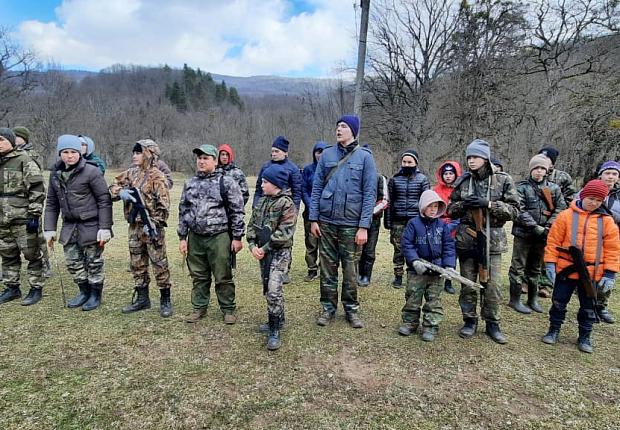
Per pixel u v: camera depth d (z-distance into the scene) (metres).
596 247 3.62
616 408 2.83
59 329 3.82
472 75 20.02
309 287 5.29
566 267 3.72
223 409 2.71
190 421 2.59
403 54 23.58
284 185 3.63
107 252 6.75
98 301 4.39
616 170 4.66
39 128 34.22
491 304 3.81
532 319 4.43
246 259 6.61
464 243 3.92
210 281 4.11
